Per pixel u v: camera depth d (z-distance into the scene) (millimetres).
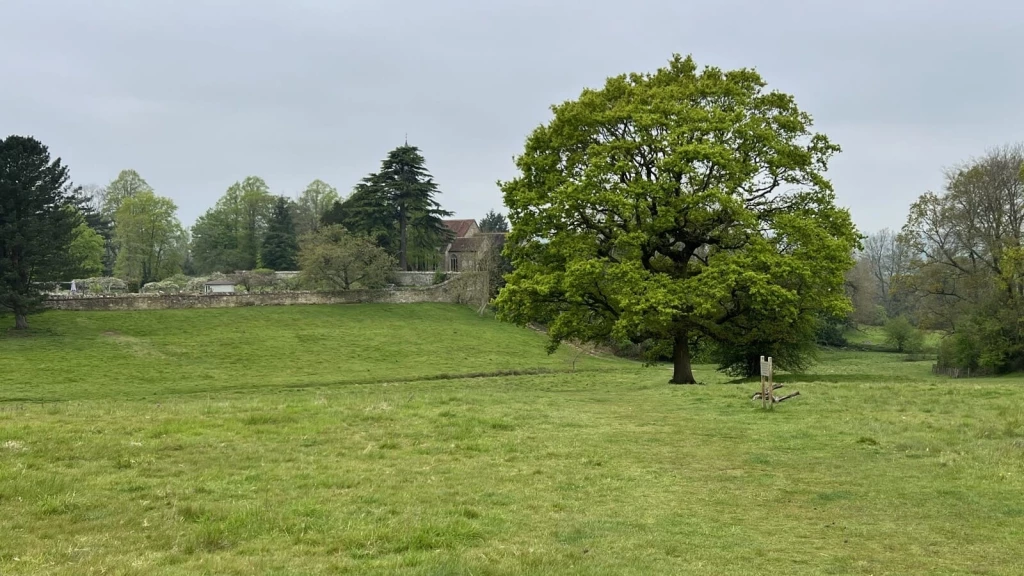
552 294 32875
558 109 34000
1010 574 8227
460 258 114562
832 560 8680
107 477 11781
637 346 76688
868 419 18219
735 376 41250
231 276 101625
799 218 31250
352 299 83375
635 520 10195
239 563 7832
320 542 8750
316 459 13664
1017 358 49781
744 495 11695
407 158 96125
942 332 58000
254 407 20016
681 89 33281
